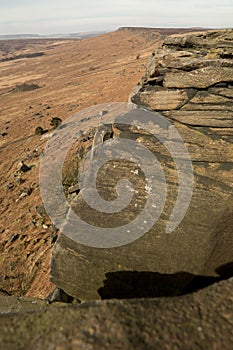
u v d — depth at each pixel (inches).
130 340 195.6
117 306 222.7
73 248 415.5
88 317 214.5
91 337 198.8
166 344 194.2
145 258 387.9
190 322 208.4
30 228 813.9
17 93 3617.1
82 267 410.6
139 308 220.5
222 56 466.0
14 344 204.8
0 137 1951.3
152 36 6624.0
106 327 204.8
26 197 1002.1
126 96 1781.5
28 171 1206.3
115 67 3860.7
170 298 231.6
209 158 432.5
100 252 403.5
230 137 439.2
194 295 233.5
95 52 6166.3
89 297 415.5
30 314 227.6
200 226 390.3
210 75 451.8
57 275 427.5
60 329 209.2
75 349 192.7
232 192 404.5
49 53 7598.4
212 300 226.2
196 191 414.6
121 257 395.2
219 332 201.2
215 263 372.5
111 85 2509.8
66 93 2869.1
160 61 479.8
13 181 1192.8
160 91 474.0
